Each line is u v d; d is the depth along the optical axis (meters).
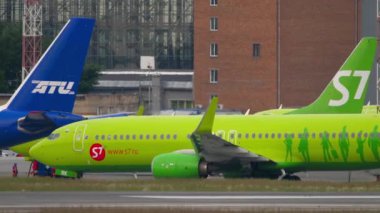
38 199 132.50
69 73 168.88
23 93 168.38
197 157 186.50
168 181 161.38
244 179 172.88
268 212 113.00
